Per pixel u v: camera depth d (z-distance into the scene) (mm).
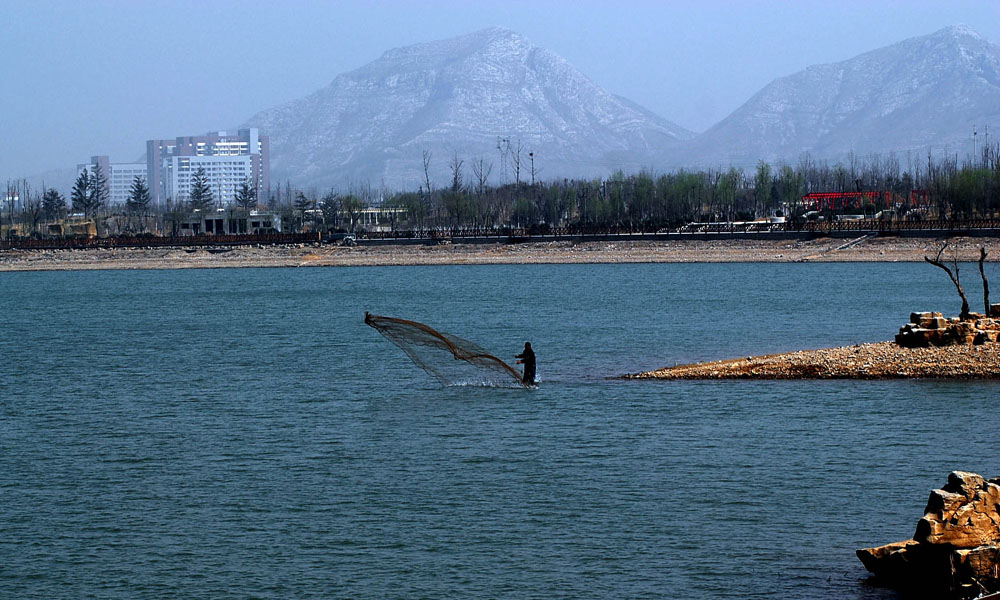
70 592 32719
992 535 30328
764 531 36594
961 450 46438
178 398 64500
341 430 53500
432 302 136000
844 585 32062
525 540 36281
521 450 48250
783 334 90250
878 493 40500
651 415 54781
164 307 140750
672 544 35625
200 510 40125
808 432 50094
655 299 129000
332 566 34344
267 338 99875
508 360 77312
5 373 77688
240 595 32312
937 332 67188
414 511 39500
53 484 44031
